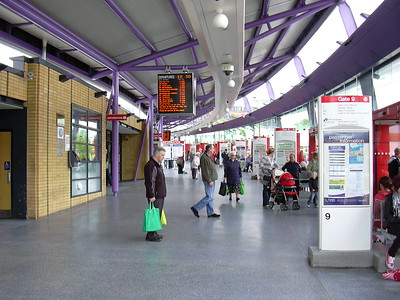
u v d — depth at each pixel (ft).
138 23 35.27
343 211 17.30
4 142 29.22
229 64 41.68
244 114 133.69
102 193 44.14
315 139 47.52
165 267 16.89
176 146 128.47
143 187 59.16
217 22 24.95
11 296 13.34
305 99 70.18
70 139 34.45
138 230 25.20
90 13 31.45
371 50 39.52
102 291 13.87
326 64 52.29
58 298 13.19
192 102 43.32
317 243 21.48
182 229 25.59
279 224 27.43
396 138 25.81
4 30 33.27
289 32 53.93
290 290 14.01
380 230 20.21
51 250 19.85
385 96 42.22
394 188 15.93
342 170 17.38
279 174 35.76
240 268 16.75
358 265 16.84
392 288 14.24
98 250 19.89
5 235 23.50
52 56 40.75
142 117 98.37
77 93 35.83
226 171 40.68
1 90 25.79
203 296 13.39
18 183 29.04
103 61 41.63
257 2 36.68
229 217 30.55
